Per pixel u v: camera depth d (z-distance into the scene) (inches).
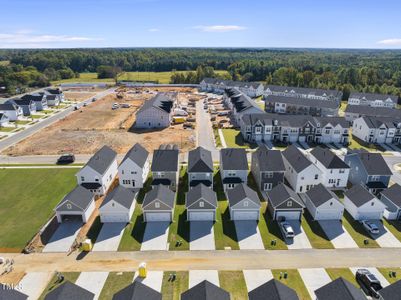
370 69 7450.8
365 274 1391.5
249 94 6107.3
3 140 3361.2
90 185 2134.6
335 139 3383.4
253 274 1457.9
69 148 3117.6
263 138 3410.4
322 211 1865.2
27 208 2004.2
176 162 2209.6
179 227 1807.3
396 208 1884.8
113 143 3280.0
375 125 3376.0
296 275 1453.0
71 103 5359.3
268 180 2225.6
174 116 4367.6
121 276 1446.9
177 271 1477.6
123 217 1839.3
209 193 1947.6
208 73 7815.0
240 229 1796.3
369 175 2183.8
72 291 1177.4
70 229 1785.2
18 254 1594.5
